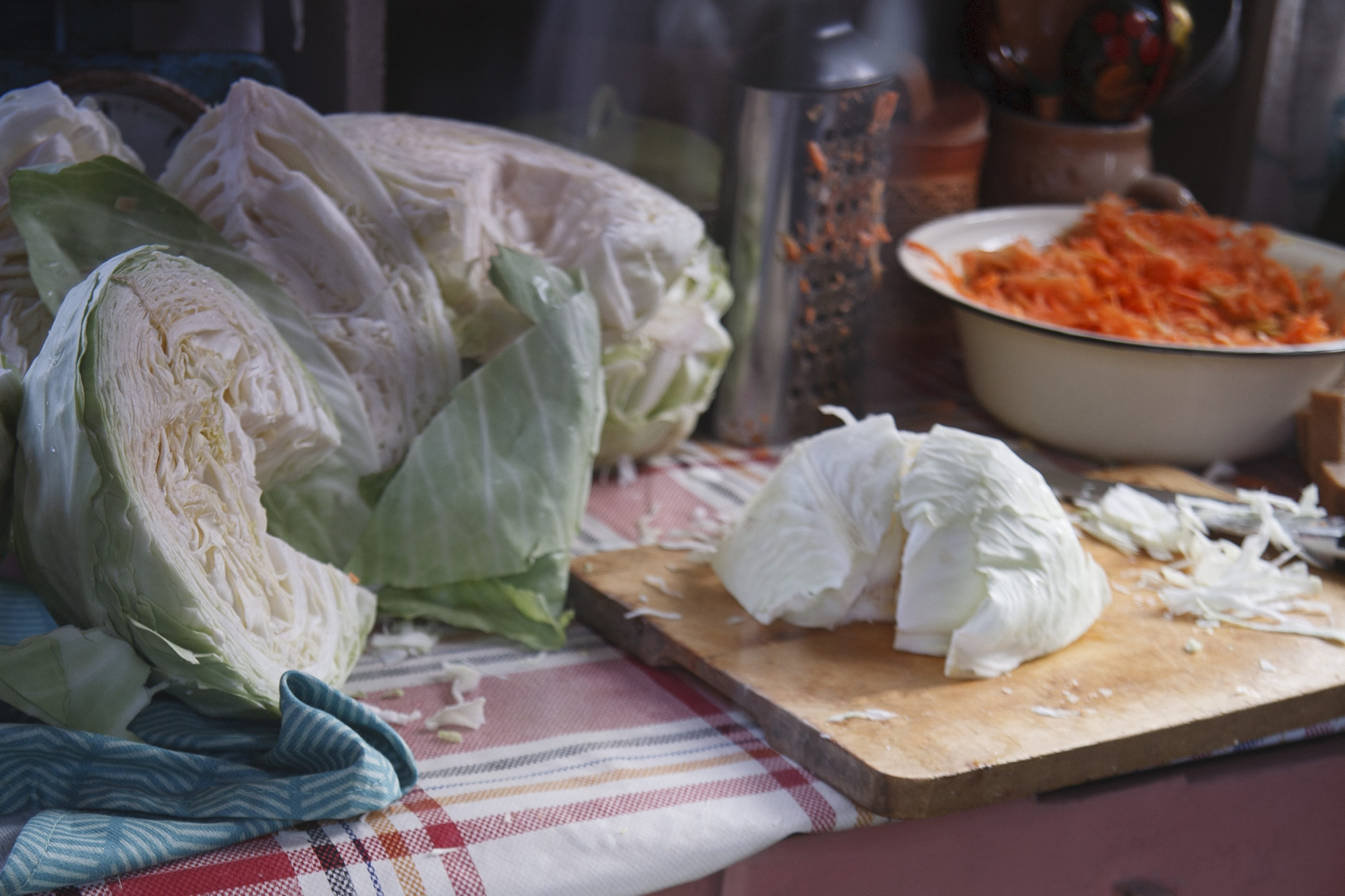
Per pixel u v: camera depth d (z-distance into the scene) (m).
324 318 0.77
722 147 1.12
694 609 0.80
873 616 0.80
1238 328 1.13
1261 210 1.51
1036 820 0.69
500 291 0.84
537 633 0.79
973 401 1.26
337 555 0.77
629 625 0.79
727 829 0.61
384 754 0.62
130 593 0.56
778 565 0.79
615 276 0.87
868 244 1.10
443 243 0.81
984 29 1.29
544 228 0.93
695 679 0.77
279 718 0.61
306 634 0.68
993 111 1.36
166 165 0.93
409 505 0.77
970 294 1.15
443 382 0.82
